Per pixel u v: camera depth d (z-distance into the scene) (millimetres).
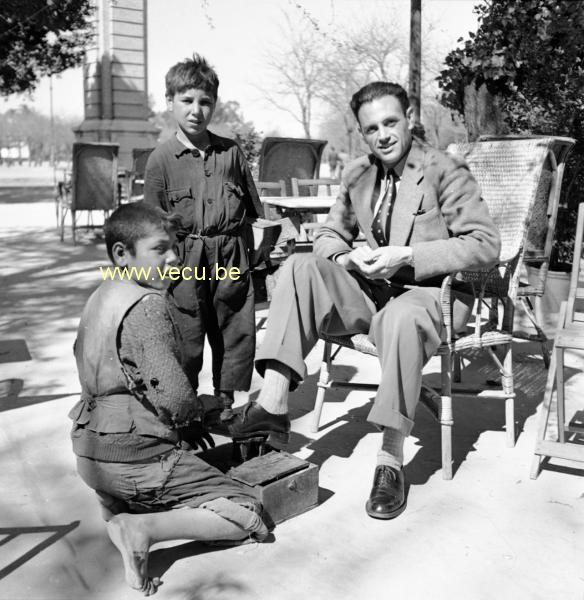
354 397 3781
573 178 6074
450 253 2639
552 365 2922
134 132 21203
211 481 2207
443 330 2736
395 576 2125
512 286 3158
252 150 10570
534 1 5711
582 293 2992
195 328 2990
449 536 2359
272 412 2545
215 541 2279
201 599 2008
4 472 2824
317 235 3045
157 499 2137
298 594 2033
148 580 2039
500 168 3656
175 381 2035
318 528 2410
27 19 11383
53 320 5430
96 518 2471
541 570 2162
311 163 7102
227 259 3033
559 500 2619
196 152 2963
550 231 4270
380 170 2941
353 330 2818
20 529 2387
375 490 2516
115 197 9711
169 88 2916
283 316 2551
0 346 4727
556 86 5988
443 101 6766
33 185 28312
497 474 2838
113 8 20500
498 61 5844
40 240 10117
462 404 3668
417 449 3102
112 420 2068
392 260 2639
